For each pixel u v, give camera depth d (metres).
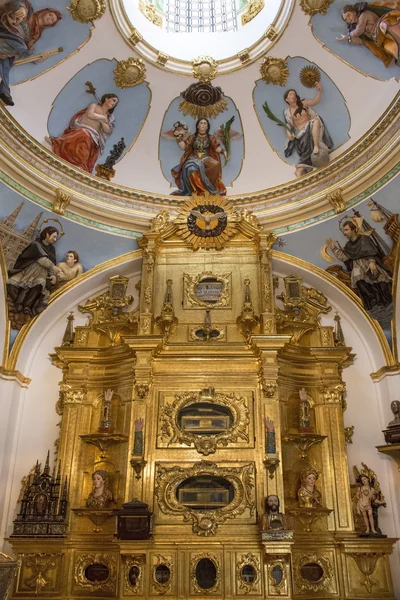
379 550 11.34
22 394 13.12
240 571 11.10
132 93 13.87
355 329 13.86
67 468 12.38
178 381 12.89
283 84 13.62
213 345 12.97
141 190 14.20
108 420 12.55
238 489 11.84
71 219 13.23
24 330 13.09
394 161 11.80
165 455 12.20
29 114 12.49
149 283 13.64
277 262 14.23
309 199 13.54
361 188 12.62
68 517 12.00
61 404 13.05
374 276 13.05
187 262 14.24
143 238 14.08
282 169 14.09
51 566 11.51
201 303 13.80
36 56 11.99
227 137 14.42
